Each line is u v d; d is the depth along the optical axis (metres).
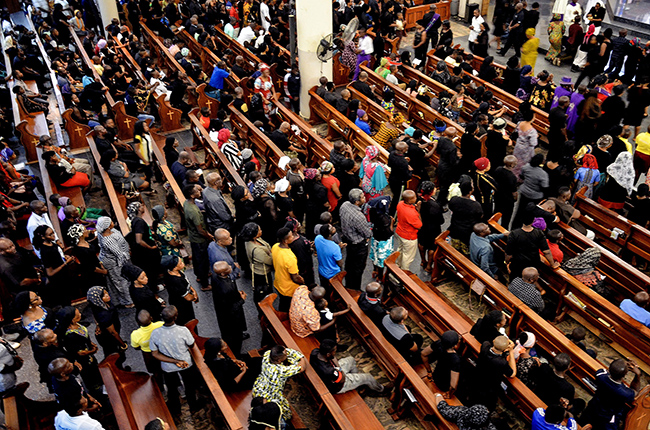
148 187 11.00
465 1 23.53
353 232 8.27
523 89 14.53
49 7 23.45
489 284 7.99
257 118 13.45
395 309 6.81
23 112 14.15
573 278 7.86
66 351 6.74
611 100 12.02
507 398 6.84
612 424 6.11
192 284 9.41
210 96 15.30
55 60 16.64
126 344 7.77
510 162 9.55
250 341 8.31
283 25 20.78
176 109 14.88
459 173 11.04
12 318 8.73
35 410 6.77
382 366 7.24
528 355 6.64
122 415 6.14
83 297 9.07
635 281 8.14
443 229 10.84
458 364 6.26
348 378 6.86
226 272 7.09
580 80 16.66
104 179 10.70
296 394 7.37
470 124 10.66
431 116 13.44
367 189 10.02
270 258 8.04
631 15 21.91
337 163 10.38
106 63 16.78
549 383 6.21
